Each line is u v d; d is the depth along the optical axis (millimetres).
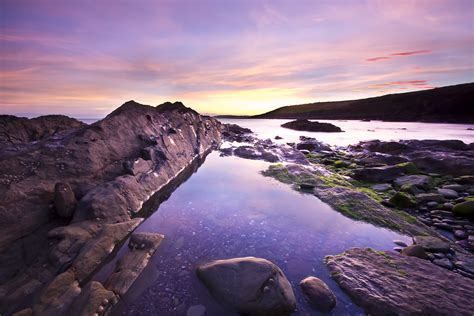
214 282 1104
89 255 1278
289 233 1658
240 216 1933
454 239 1625
